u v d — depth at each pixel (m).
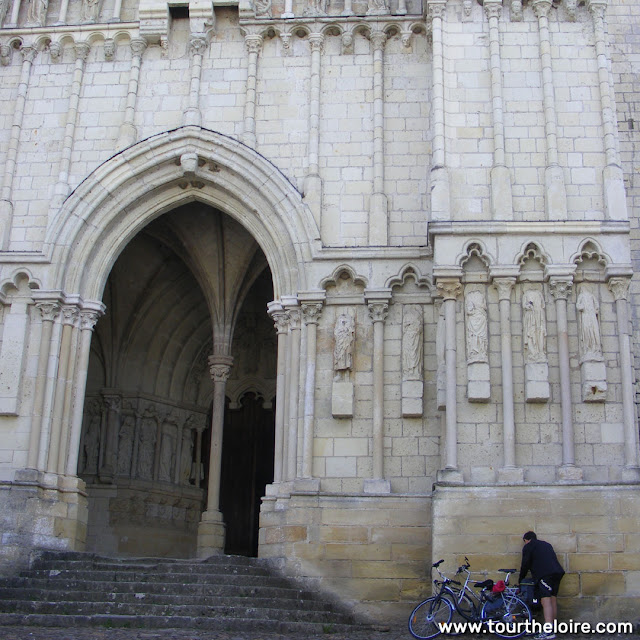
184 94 25.20
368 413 21.97
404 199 23.61
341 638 17.22
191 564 20.94
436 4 23.52
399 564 20.70
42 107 25.50
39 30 25.94
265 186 23.95
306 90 24.83
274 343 33.44
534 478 19.72
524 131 22.41
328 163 24.06
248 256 29.23
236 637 16.80
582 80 22.81
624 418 19.92
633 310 23.17
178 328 32.03
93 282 24.33
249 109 24.62
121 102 25.33
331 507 21.19
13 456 22.64
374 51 24.86
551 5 23.47
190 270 30.48
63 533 22.45
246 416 33.72
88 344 23.95
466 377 20.47
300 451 21.95
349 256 22.97
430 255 22.75
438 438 21.64
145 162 24.53
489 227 21.30
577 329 20.73
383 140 24.11
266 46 25.38
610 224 21.20
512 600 17.41
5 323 23.58
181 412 31.98
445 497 19.47
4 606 18.81
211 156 24.36
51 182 24.81
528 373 20.27
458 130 22.52
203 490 32.41
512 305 20.97
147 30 25.44
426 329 22.45
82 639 15.88
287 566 20.91
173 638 16.30
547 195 21.70
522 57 23.06
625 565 18.69
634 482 19.22
